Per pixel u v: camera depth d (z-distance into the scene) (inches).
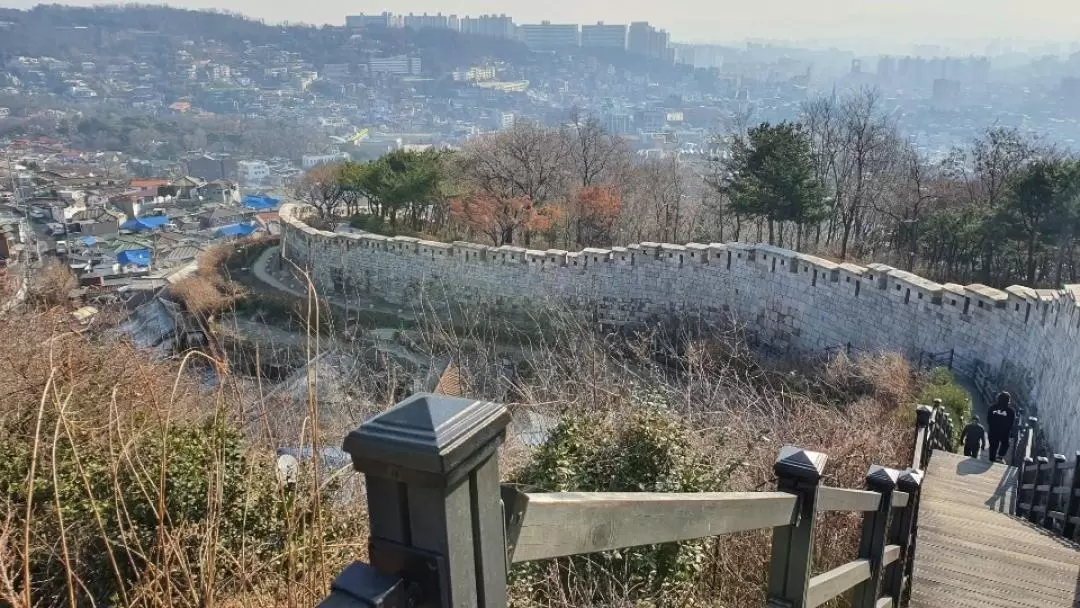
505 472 282.7
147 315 642.2
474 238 1553.9
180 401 266.4
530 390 382.6
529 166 1558.8
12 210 3011.8
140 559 191.3
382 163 1604.3
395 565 61.7
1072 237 1016.9
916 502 225.0
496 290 1121.4
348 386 366.9
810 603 131.7
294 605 159.6
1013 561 288.0
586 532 76.4
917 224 1269.7
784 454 126.7
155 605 153.0
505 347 885.2
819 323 870.4
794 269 890.7
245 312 941.2
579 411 314.3
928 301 745.6
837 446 362.3
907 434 454.9
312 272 1302.9
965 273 1208.2
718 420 406.0
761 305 934.4
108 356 265.7
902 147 1925.4
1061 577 275.6
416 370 504.7
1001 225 1066.1
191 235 2950.3
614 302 1042.7
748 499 107.7
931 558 290.0
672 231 1567.4
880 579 173.5
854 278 822.5
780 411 461.7
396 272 1210.6
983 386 685.3
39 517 186.1
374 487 62.1
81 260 2226.9
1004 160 1301.7
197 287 1007.6
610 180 1699.1
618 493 82.5
